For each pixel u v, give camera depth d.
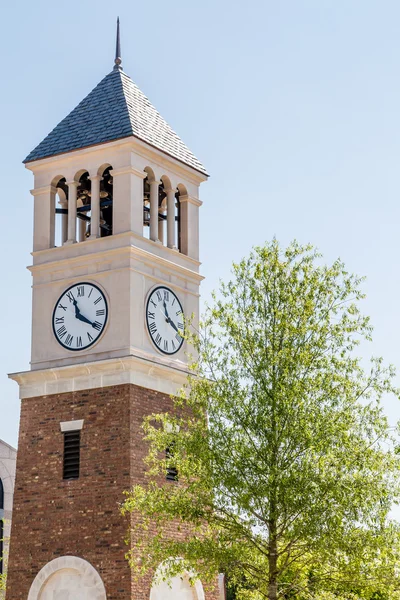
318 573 32.09
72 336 40.50
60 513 38.41
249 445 32.03
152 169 42.09
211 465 32.06
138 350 39.41
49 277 41.78
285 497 30.61
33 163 42.84
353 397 31.73
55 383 40.03
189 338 34.31
